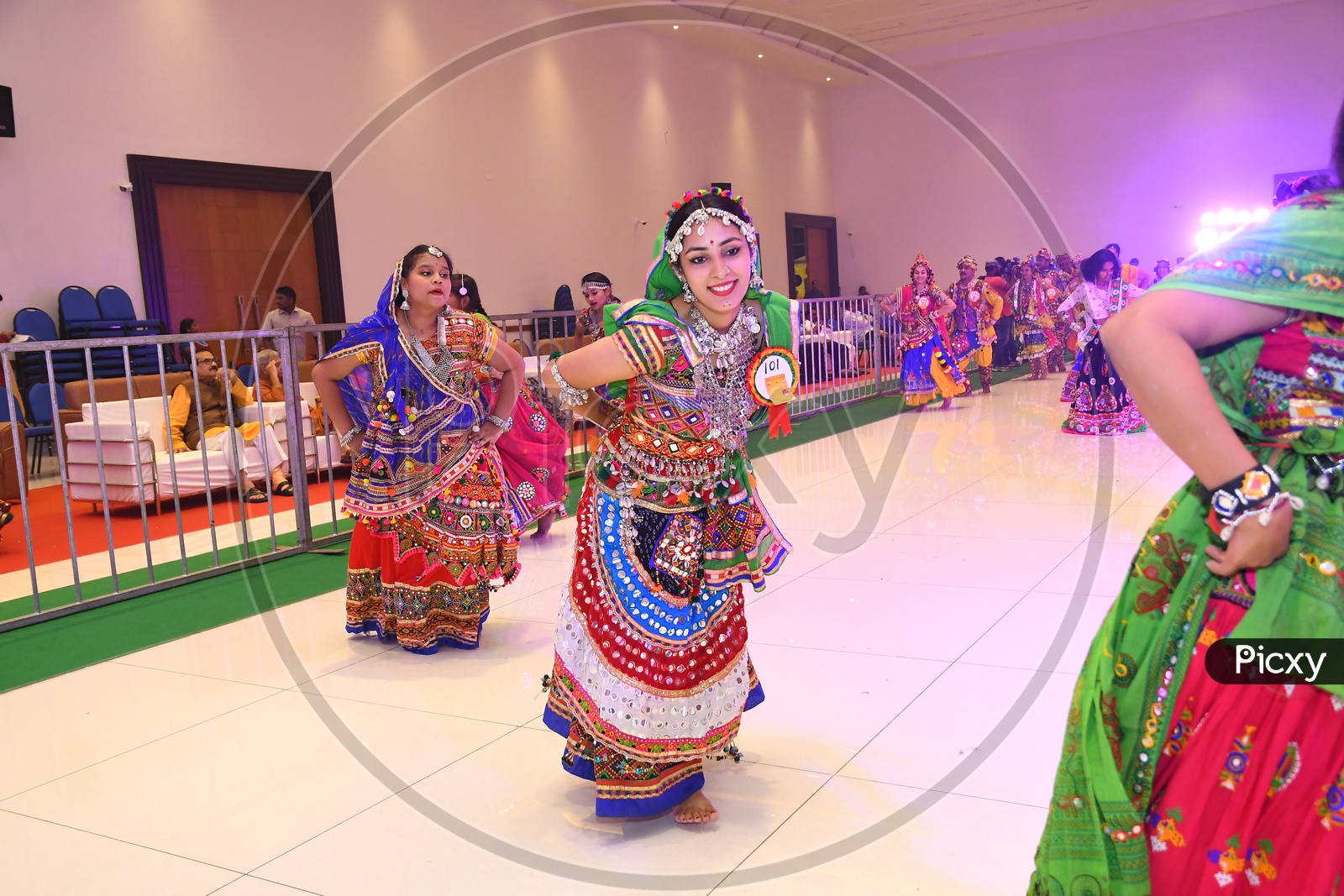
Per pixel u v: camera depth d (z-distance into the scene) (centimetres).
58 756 245
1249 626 110
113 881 187
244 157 833
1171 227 1570
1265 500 107
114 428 555
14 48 699
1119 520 438
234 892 182
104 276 753
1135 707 119
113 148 753
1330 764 107
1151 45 1548
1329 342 111
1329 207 109
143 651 325
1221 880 112
